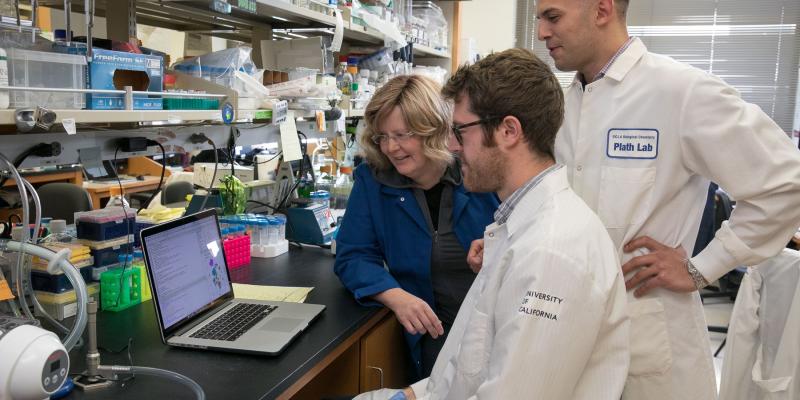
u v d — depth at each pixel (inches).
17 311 54.5
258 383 51.2
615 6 60.6
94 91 55.4
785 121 218.5
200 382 51.2
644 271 59.5
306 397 74.9
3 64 48.8
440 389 49.9
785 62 215.0
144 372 51.4
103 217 67.2
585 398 42.8
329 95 101.9
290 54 106.9
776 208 55.6
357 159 133.3
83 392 48.8
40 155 63.7
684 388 61.0
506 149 46.4
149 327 63.2
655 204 60.9
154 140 78.5
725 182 57.0
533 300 39.9
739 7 215.5
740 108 56.4
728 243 57.9
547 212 43.9
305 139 112.0
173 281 61.5
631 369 60.4
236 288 77.8
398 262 76.4
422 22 147.9
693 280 58.9
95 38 64.9
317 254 96.8
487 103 45.4
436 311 76.8
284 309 68.3
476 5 226.1
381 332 75.3
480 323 44.9
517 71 45.2
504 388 38.9
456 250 74.7
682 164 60.4
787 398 85.1
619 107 61.9
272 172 115.8
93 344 50.6
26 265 57.6
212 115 71.7
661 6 221.1
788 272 87.6
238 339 58.9
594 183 63.6
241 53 83.8
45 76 53.7
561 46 62.2
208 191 95.9
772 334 90.4
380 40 136.3
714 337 163.3
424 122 69.3
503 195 49.0
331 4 96.3
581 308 40.1
